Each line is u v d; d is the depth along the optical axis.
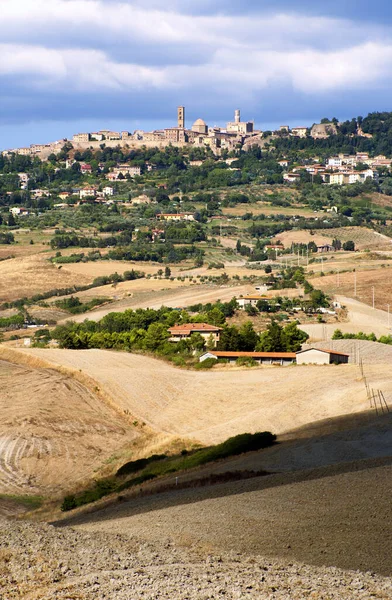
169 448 108.94
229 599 41.47
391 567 46.59
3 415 122.94
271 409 118.94
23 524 58.66
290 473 73.88
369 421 100.00
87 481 99.31
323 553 49.19
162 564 47.53
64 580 44.91
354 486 63.06
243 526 55.78
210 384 139.75
